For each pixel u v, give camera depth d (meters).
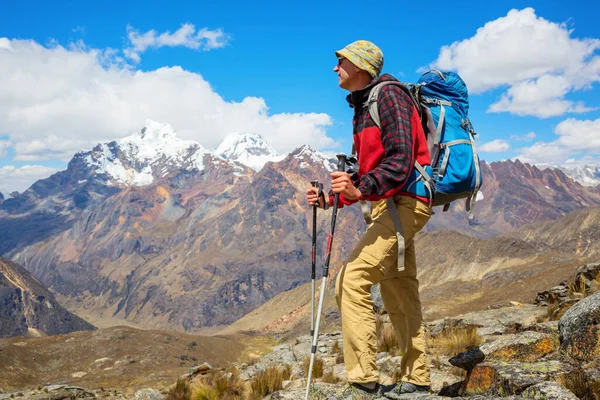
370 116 4.45
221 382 9.77
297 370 11.89
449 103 4.68
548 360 5.24
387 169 4.16
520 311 13.15
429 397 4.49
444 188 4.45
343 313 4.59
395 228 4.43
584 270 14.48
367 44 4.73
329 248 4.77
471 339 9.55
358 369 4.59
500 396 4.46
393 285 5.20
